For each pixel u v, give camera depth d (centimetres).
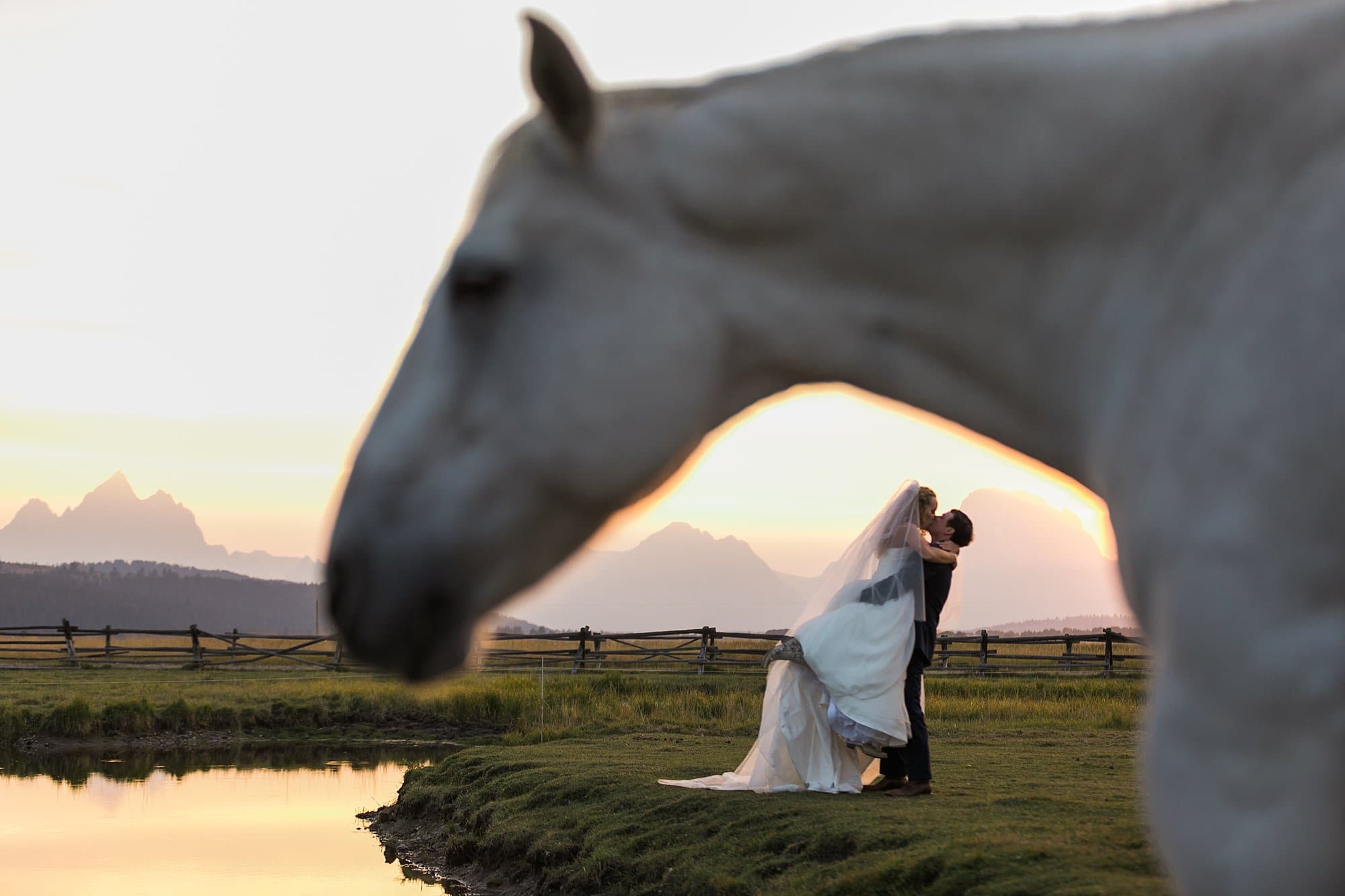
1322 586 116
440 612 142
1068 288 138
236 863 827
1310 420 117
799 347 149
